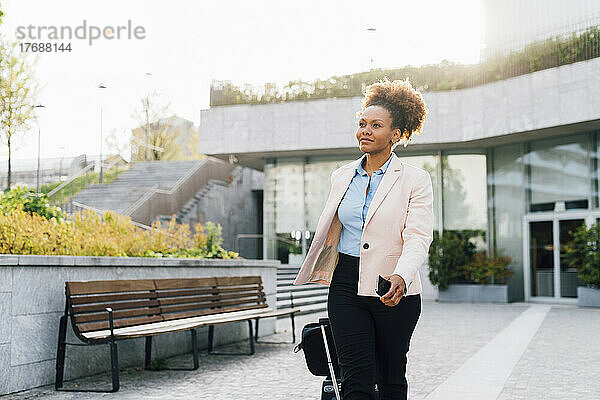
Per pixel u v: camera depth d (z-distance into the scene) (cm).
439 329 1159
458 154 2195
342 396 289
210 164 2573
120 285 667
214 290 851
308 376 672
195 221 2383
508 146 2122
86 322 602
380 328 296
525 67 1917
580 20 1855
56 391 578
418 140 2083
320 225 307
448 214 2191
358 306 294
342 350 291
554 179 1989
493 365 746
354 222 301
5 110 1327
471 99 2025
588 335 1059
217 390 595
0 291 552
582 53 1802
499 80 1955
